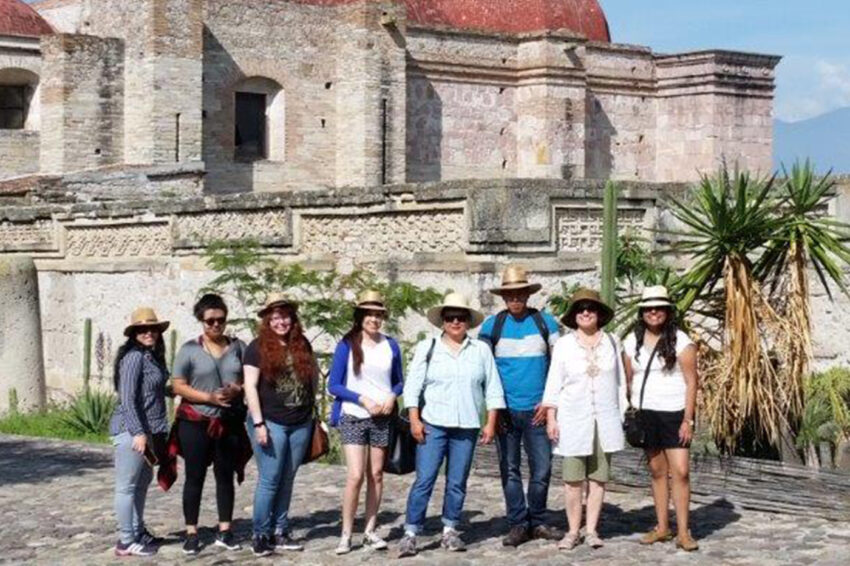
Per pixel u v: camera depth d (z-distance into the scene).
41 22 45.56
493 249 19.42
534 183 19.48
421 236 20.61
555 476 15.84
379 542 12.91
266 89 47.56
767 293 15.70
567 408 12.63
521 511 12.97
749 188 16.14
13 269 25.36
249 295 23.11
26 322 25.44
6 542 13.93
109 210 26.80
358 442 12.85
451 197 19.92
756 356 14.44
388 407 12.85
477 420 12.77
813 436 15.20
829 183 16.59
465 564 12.25
